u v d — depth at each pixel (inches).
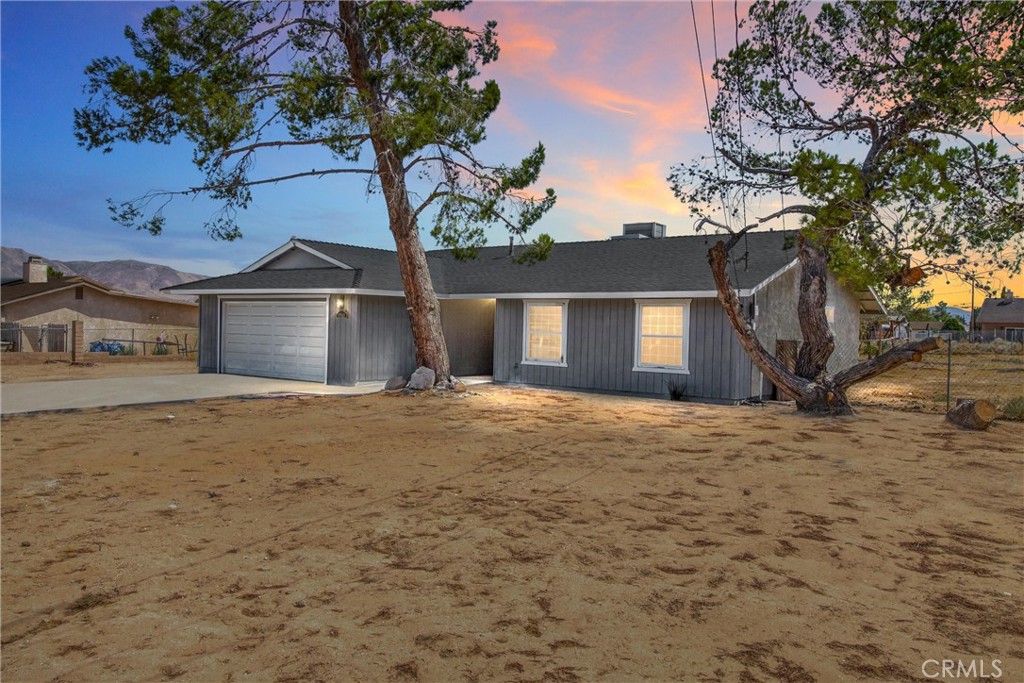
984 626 160.2
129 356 1126.4
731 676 135.6
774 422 487.2
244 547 211.0
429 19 611.5
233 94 534.0
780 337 674.2
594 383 687.7
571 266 780.0
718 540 221.8
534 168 605.3
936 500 272.8
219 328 845.8
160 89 504.4
